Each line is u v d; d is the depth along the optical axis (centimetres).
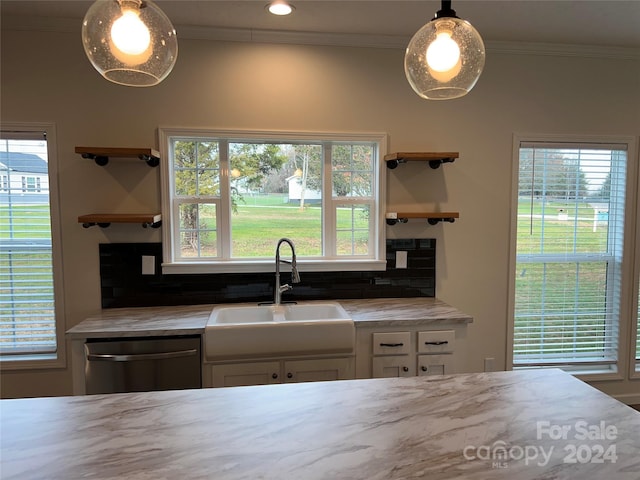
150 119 253
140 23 116
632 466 87
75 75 246
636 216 299
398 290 281
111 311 247
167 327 213
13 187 250
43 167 251
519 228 293
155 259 258
